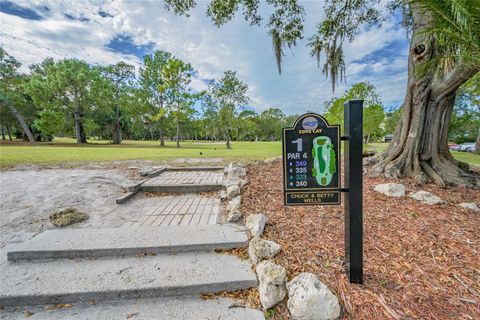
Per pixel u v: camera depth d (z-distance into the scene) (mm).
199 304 1581
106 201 3602
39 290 1597
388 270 1695
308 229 2373
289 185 1697
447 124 4133
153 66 21234
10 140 26812
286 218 2658
